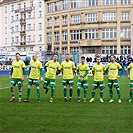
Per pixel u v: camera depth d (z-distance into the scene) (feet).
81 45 216.13
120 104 46.83
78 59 149.48
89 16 215.72
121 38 207.72
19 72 50.31
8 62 147.13
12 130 30.14
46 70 50.72
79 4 219.41
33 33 252.21
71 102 49.19
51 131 29.71
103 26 210.59
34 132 29.35
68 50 224.12
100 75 49.96
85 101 49.80
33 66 49.90
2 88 73.61
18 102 49.14
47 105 45.78
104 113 38.75
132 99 51.57
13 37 270.67
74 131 29.68
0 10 282.97
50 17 237.25
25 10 256.93
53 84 50.08
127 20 206.90
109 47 211.00
